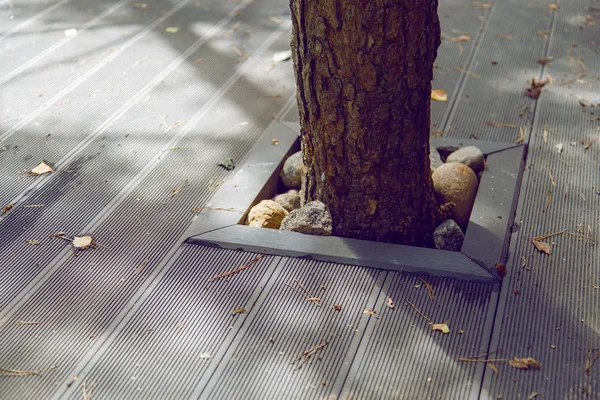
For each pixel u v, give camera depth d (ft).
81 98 5.98
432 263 4.47
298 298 4.38
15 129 5.69
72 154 5.43
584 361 4.02
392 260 4.50
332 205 4.66
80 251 4.72
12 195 5.13
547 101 5.68
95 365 4.13
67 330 4.29
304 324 4.26
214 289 4.46
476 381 3.97
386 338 4.17
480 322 4.21
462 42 6.43
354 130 4.38
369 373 4.03
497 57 6.21
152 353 4.17
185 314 4.34
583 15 6.70
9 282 4.57
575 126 5.42
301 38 4.30
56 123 5.73
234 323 4.28
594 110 5.56
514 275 4.42
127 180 5.19
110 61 6.39
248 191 5.02
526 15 6.76
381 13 4.09
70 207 5.01
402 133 4.40
